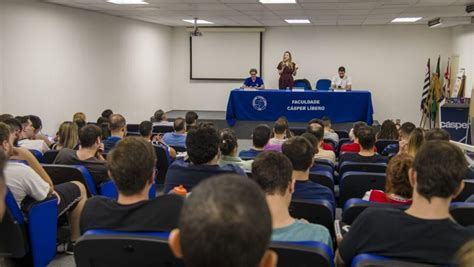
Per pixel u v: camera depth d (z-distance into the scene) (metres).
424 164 1.56
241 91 9.29
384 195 2.54
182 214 0.75
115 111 9.66
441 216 1.58
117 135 4.88
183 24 11.78
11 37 6.39
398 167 2.26
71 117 8.02
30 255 2.81
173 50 12.74
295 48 12.05
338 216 3.74
